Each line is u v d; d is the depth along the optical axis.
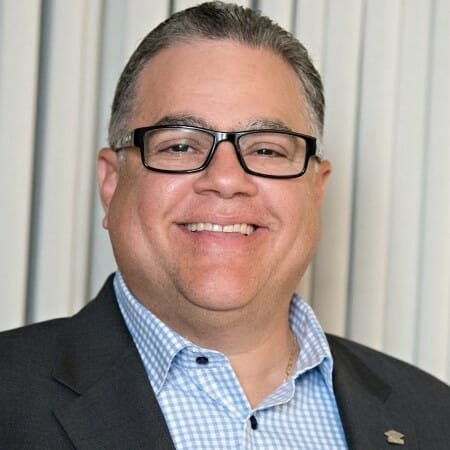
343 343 1.87
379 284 2.16
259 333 1.60
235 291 1.51
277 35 1.62
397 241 2.19
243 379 1.63
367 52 2.16
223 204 1.52
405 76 2.19
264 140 1.56
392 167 2.19
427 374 1.84
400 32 2.19
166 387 1.55
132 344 1.54
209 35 1.58
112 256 2.04
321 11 2.10
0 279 1.89
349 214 2.15
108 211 1.65
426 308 2.17
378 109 2.15
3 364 1.47
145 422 1.43
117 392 1.46
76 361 1.50
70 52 1.94
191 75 1.55
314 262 2.15
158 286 1.55
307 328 1.72
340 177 2.14
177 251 1.53
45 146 1.94
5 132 1.88
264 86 1.57
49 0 1.95
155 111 1.56
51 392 1.44
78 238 2.00
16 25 1.88
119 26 2.04
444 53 2.17
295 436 1.58
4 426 1.40
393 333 2.19
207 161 1.51
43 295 1.94
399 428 1.65
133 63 1.63
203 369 1.56
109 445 1.39
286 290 1.61
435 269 2.17
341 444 1.61
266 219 1.56
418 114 2.19
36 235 1.96
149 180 1.54
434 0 2.18
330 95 2.14
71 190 1.95
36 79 1.93
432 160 2.17
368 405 1.65
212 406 1.55
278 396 1.58
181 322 1.58
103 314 1.60
